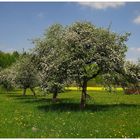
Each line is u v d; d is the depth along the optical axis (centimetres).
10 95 7394
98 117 2948
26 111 3466
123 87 4009
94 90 10250
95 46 3466
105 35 3531
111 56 3497
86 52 3450
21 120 2730
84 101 3694
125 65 3722
